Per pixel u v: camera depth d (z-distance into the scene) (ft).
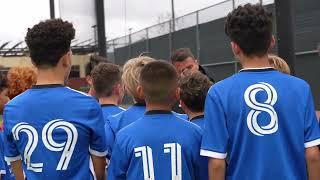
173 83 8.63
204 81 9.86
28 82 11.26
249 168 7.74
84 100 8.37
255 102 7.77
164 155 8.36
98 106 8.50
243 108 7.76
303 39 42.60
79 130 8.18
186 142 8.45
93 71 11.41
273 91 7.81
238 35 8.00
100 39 20.92
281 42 12.27
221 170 7.80
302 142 7.80
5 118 8.51
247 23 7.91
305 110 7.86
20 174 8.71
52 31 8.38
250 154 7.74
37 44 8.35
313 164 7.81
